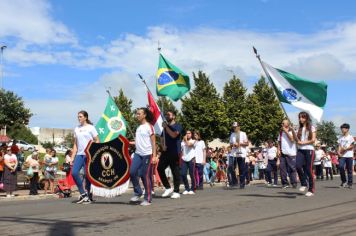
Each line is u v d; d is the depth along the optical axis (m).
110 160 10.12
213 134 46.91
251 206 9.02
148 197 9.45
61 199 12.84
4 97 33.69
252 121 50.06
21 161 19.31
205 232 6.29
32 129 77.25
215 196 11.27
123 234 6.21
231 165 16.30
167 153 11.09
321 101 10.86
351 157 14.25
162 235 6.12
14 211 8.95
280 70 10.99
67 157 14.82
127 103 47.88
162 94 13.10
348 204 9.23
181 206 9.13
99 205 9.63
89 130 10.28
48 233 6.37
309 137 10.91
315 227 6.62
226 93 50.59
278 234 6.12
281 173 15.39
